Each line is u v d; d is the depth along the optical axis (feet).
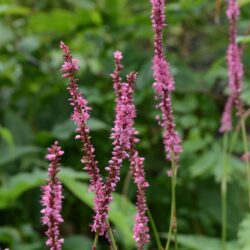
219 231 6.41
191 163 6.21
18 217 6.33
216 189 6.25
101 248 6.47
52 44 7.97
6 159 6.28
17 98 7.86
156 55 3.13
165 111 3.20
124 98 2.74
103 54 7.64
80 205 6.73
